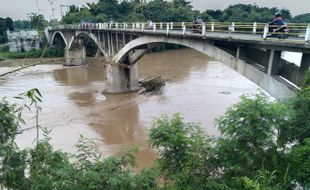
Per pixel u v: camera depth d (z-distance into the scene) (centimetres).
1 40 8806
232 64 1766
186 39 2278
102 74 5391
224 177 749
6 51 7912
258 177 648
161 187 750
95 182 638
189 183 744
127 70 3969
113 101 3566
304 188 666
